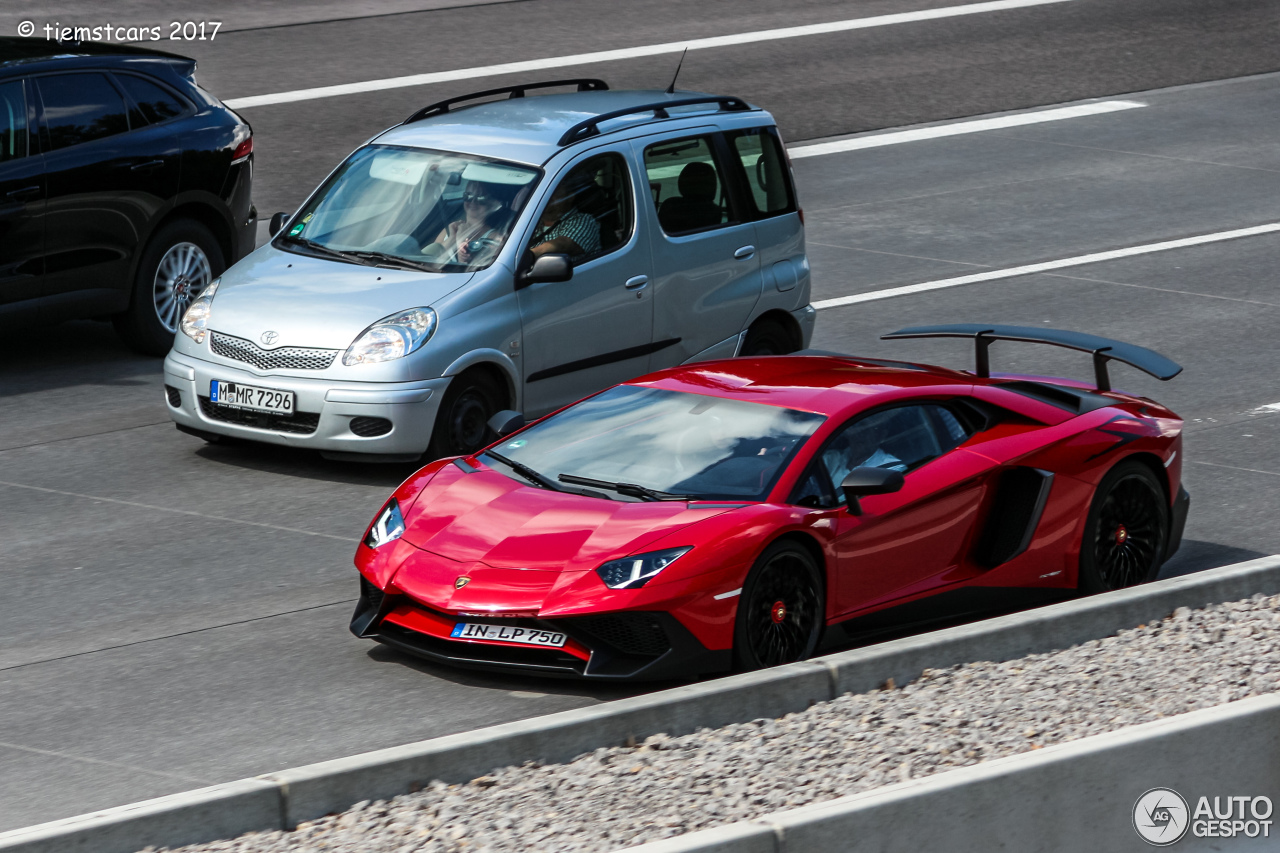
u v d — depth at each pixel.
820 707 24.52
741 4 106.06
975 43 98.38
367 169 42.62
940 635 26.28
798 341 46.25
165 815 19.48
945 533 28.75
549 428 29.97
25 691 26.31
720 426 28.66
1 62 44.78
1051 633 27.27
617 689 26.55
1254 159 78.38
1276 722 21.92
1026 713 24.39
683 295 42.84
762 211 45.19
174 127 48.09
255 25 93.44
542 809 20.84
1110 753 20.52
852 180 72.81
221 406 38.50
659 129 43.28
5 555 32.91
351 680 26.92
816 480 27.47
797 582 26.67
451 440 38.34
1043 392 31.62
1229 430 43.22
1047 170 75.25
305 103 78.81
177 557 32.97
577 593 25.22
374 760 21.08
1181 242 64.69
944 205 69.31
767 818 18.70
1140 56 97.38
